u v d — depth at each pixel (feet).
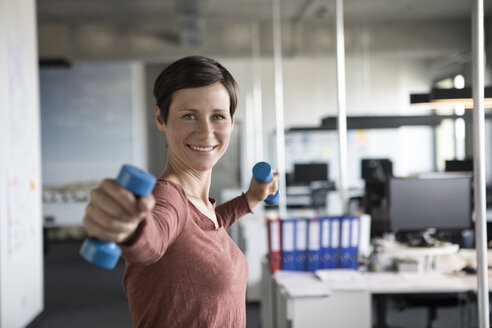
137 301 3.34
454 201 12.59
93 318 18.40
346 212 12.89
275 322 12.45
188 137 3.44
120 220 2.06
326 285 10.50
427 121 16.92
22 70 17.24
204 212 3.65
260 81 39.29
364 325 10.26
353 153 39.11
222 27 33.32
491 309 7.72
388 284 10.52
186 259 3.24
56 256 31.04
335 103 39.24
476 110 6.21
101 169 38.63
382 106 39.11
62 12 31.01
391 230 12.46
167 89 3.43
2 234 15.03
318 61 39.19
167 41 33.14
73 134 38.58
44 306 20.12
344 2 29.30
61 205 33.17
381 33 32.89
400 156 39.37
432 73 37.91
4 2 15.56
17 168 16.48
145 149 42.68
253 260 18.89
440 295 12.76
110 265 2.11
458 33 32.63
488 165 30.40
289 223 11.57
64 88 38.52
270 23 33.37
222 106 3.47
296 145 39.14
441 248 11.70
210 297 3.32
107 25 32.99
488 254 10.34
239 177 40.32
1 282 14.89
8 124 15.65
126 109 38.70
